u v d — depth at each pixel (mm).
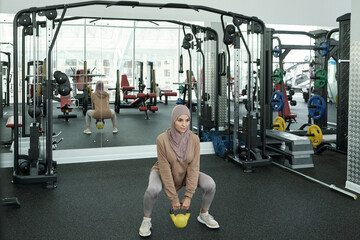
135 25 4176
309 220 2225
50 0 3699
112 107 4148
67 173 3424
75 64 3947
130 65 4211
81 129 4020
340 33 4082
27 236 1985
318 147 4402
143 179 3217
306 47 5137
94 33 3996
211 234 2021
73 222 2203
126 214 2346
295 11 4578
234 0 4379
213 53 4867
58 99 3932
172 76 4449
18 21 3244
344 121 4160
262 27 3582
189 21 4367
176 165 1848
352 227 2115
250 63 3496
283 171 3490
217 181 3129
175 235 2010
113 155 4047
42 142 3715
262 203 2547
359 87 2799
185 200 1830
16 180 2926
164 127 4414
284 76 5504
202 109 4812
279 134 3992
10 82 4082
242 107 6031
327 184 2980
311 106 4695
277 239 1948
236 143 3822
